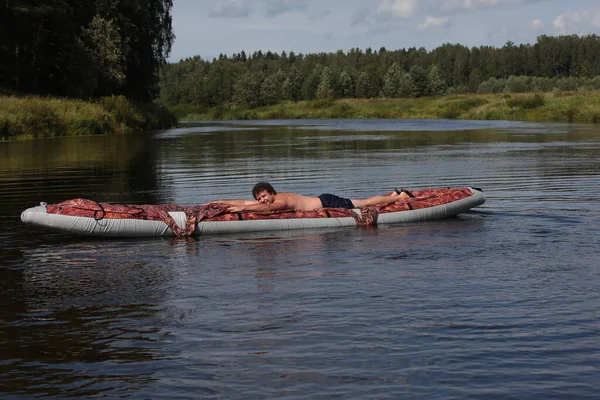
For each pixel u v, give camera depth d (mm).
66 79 48812
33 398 3934
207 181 14008
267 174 15195
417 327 4922
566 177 13906
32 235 8609
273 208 8852
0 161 19234
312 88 111062
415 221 9164
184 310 5406
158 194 12133
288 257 7195
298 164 17641
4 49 46312
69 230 8234
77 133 36125
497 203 10648
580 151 20844
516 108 58062
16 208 10781
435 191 9586
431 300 5547
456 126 43969
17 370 4309
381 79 112625
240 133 38188
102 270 6766
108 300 5730
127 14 50375
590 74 126625
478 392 3920
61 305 5617
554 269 6508
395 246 7668
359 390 3959
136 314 5336
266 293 5820
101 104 42094
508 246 7582
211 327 5000
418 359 4367
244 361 4379
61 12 45781
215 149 24125
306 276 6367
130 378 4168
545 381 4043
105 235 8305
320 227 8812
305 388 3992
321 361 4352
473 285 5977
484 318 5094
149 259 7219
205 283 6188
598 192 11648
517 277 6230
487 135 31625
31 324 5152
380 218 9031
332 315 5207
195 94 121562
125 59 48188
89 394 3975
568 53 142250
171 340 4762
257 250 7562
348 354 4453
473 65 144500
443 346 4562
